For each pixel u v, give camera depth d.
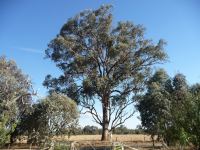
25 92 44.78
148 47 60.28
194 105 17.58
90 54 59.19
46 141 37.94
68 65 60.22
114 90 61.22
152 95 51.19
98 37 60.25
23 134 42.69
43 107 41.41
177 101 20.25
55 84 60.28
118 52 58.06
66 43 58.75
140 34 60.62
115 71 60.97
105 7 60.22
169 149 21.11
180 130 18.17
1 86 43.44
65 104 41.88
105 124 60.38
